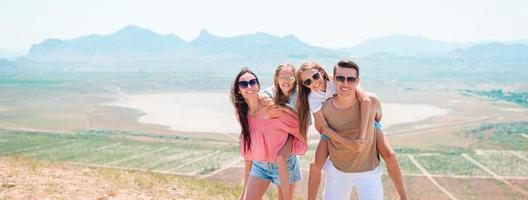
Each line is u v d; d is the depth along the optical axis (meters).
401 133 151.62
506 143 128.75
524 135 143.75
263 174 6.71
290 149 6.45
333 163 6.44
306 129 6.40
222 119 193.62
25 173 10.65
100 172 12.10
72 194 9.04
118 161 92.19
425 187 68.62
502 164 92.19
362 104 5.95
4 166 11.36
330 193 6.48
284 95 6.28
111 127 176.12
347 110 6.09
